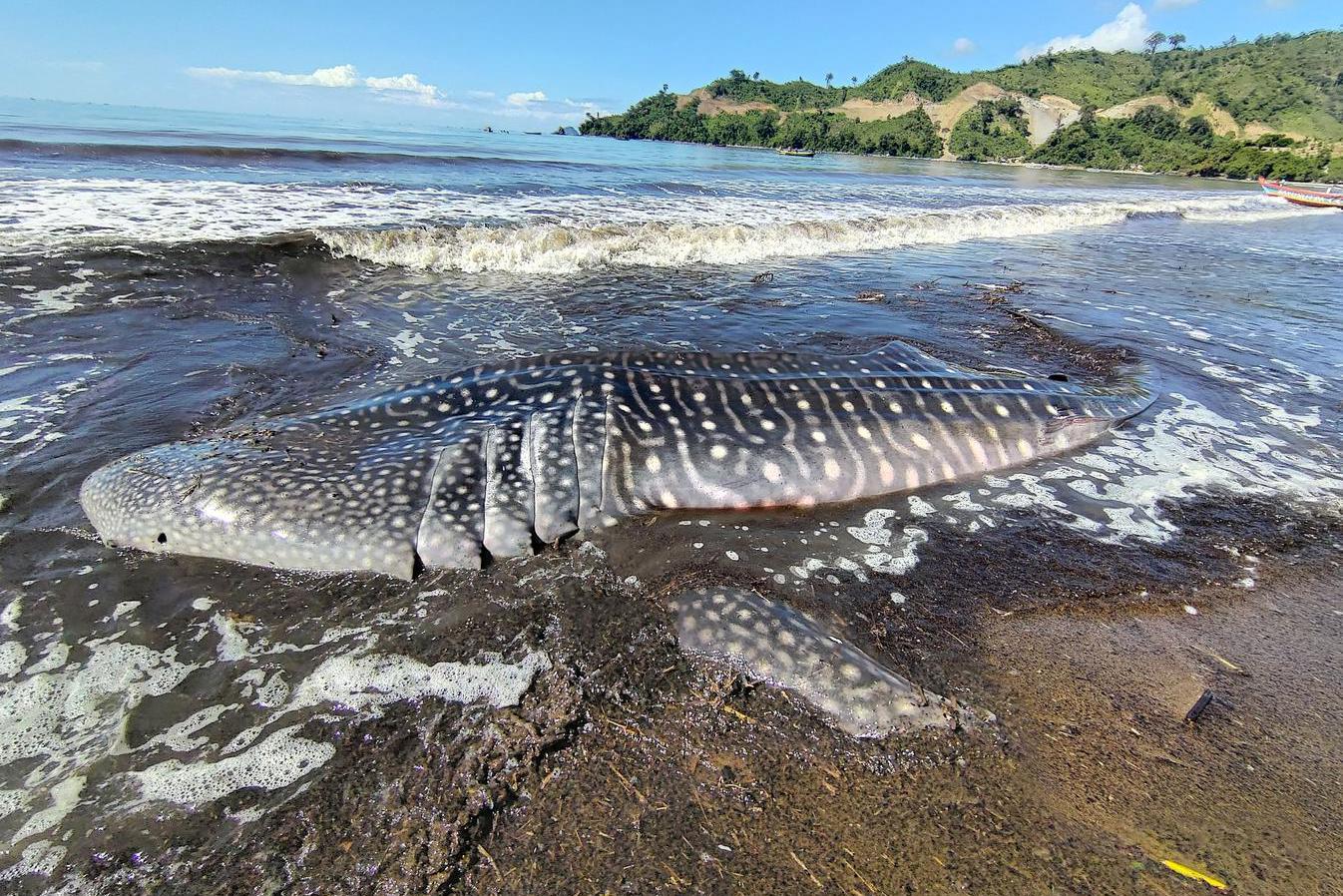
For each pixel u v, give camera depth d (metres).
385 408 4.85
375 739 2.95
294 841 2.51
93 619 3.53
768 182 30.03
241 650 3.41
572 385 4.91
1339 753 3.08
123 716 3.00
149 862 2.42
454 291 10.20
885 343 8.65
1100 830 2.68
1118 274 14.37
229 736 2.93
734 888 2.42
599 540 4.39
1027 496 5.29
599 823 2.63
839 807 2.73
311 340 7.72
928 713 3.13
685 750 2.95
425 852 2.48
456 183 20.67
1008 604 4.07
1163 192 44.84
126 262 9.52
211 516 3.99
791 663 3.36
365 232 11.62
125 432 5.32
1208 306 11.76
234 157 21.86
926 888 2.44
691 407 4.98
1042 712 3.25
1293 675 3.57
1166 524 5.00
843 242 16.11
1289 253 18.97
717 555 4.34
